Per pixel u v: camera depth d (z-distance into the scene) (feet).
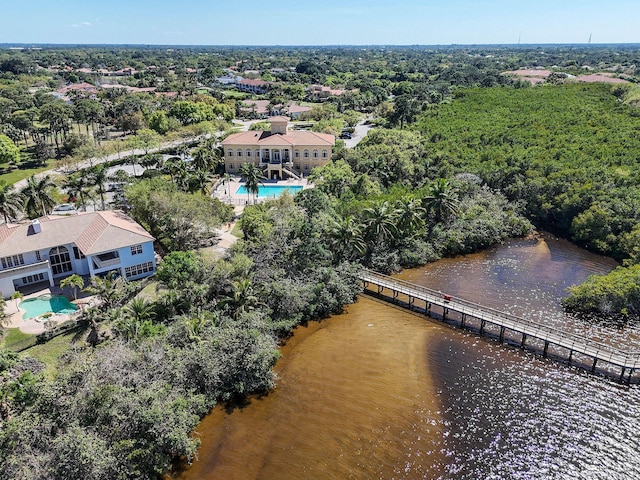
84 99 497.05
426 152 303.27
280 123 321.52
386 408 116.16
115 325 129.08
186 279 148.97
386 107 518.78
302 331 150.51
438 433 108.17
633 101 365.81
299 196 219.00
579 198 225.35
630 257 194.39
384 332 149.69
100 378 102.89
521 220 233.76
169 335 127.13
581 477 96.27
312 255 173.06
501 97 434.30
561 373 129.18
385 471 98.37
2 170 320.91
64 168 313.73
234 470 98.63
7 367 112.57
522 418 112.47
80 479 83.82
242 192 280.72
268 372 122.21
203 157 278.46
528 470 98.07
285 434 108.17
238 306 144.46
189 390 112.57
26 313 146.20
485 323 154.51
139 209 197.16
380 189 249.34
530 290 175.83
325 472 98.22
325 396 120.57
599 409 115.34
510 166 267.80
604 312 157.69
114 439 93.61
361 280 177.47
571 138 296.51
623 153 261.85
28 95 553.23
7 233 161.58
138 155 349.82
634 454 101.76
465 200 239.91
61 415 93.76
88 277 168.86
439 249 209.15
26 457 84.99
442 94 583.99
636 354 127.65
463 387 123.44
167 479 95.91
